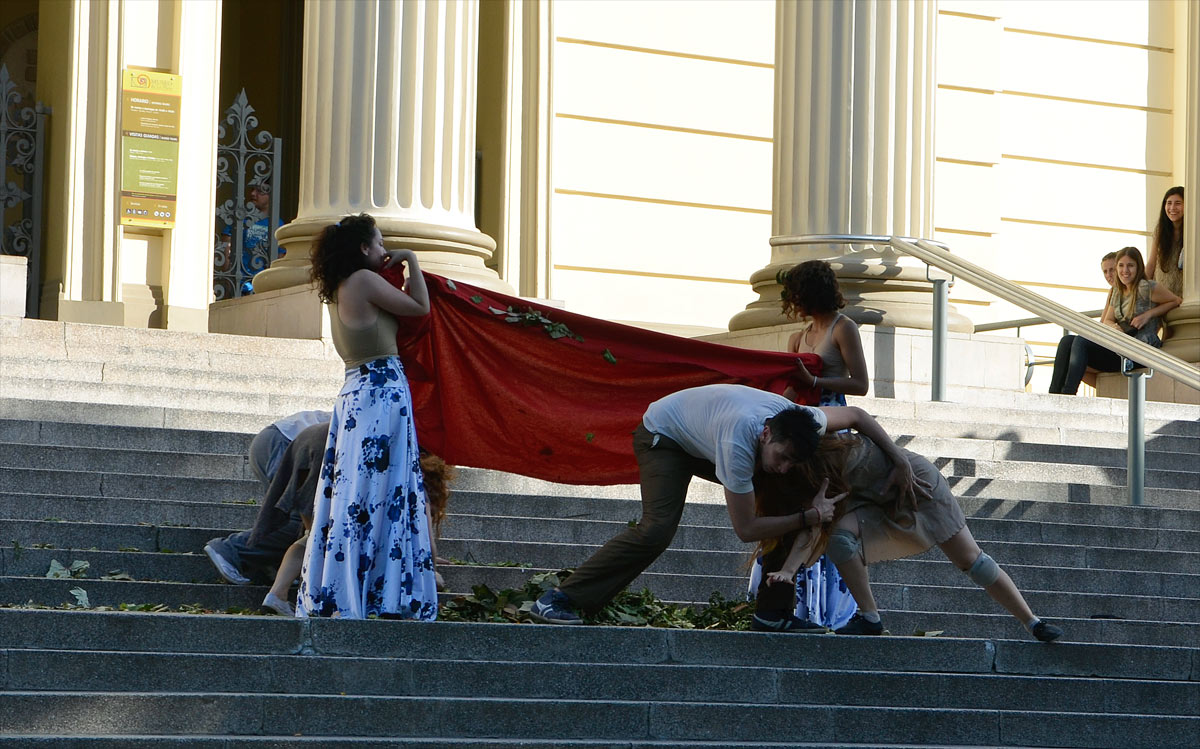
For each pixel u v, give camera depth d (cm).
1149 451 3516
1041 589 2717
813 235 4031
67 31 4431
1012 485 3136
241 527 2452
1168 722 2102
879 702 2031
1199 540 3014
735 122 5303
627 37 5178
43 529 2278
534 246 5019
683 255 5219
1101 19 5828
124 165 4406
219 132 4703
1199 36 4759
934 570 2695
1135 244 5844
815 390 2436
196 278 4491
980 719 2025
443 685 1862
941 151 5481
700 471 2131
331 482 2047
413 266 2097
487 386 2372
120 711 1692
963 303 5472
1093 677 2189
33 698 1666
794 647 2062
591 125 5131
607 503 2730
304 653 1856
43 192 4497
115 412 2736
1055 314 3409
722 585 2495
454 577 2333
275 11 5784
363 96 3622
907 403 3509
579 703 1855
